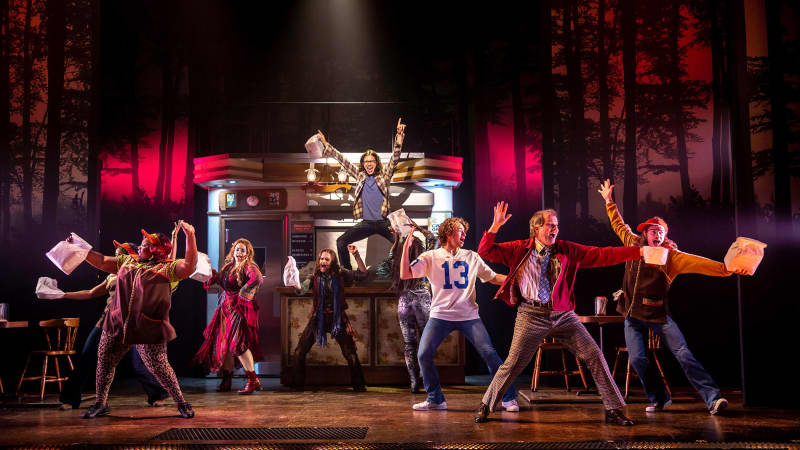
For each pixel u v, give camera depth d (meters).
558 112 6.87
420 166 7.93
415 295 6.34
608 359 6.68
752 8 5.25
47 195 6.56
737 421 4.40
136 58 8.73
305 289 6.81
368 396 6.10
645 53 6.89
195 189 8.66
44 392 5.95
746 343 5.11
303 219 8.29
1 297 6.39
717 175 6.79
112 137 8.56
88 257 4.88
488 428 4.20
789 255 5.10
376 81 9.12
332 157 7.61
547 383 6.71
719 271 4.68
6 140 6.54
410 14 9.14
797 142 5.16
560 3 6.94
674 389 6.31
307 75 9.14
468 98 8.96
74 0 6.74
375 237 8.18
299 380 6.71
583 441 3.71
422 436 3.91
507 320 8.52
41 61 6.66
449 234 5.04
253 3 9.11
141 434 4.05
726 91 6.85
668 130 6.83
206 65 8.96
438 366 7.18
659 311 4.93
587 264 4.24
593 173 6.80
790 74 5.20
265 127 9.06
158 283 4.75
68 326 5.78
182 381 7.66
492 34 8.97
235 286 6.52
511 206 8.73
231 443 3.69
